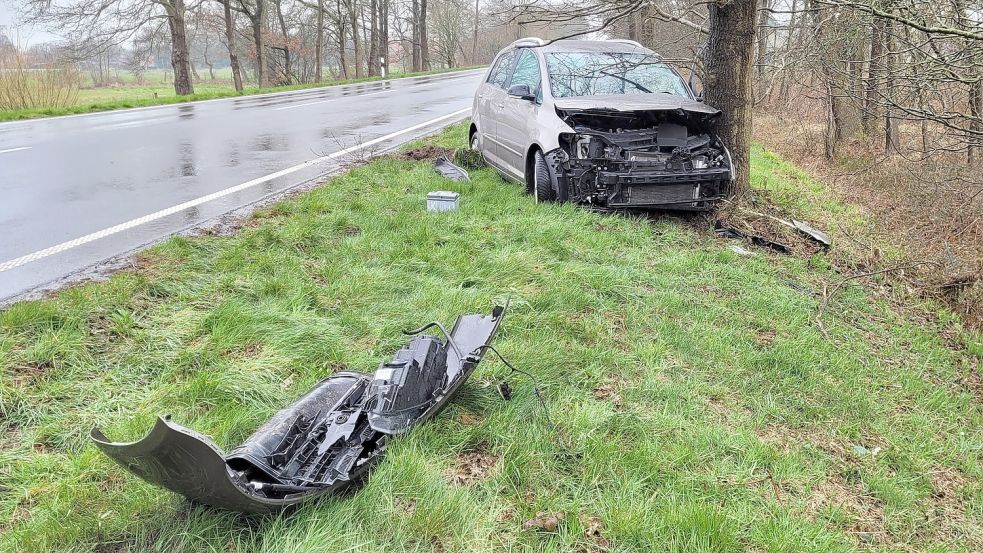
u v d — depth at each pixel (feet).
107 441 7.06
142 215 22.16
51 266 17.10
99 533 8.33
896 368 15.67
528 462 10.06
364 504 8.73
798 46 37.70
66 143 38.45
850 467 11.34
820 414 12.89
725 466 10.62
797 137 55.77
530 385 12.19
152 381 12.01
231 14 124.57
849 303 19.13
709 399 12.96
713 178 23.34
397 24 190.60
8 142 38.83
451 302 15.48
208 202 24.04
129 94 121.49
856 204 33.83
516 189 26.18
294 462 8.91
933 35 25.98
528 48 28.55
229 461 8.52
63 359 12.16
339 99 71.05
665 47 53.98
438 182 27.20
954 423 13.65
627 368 13.46
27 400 10.96
